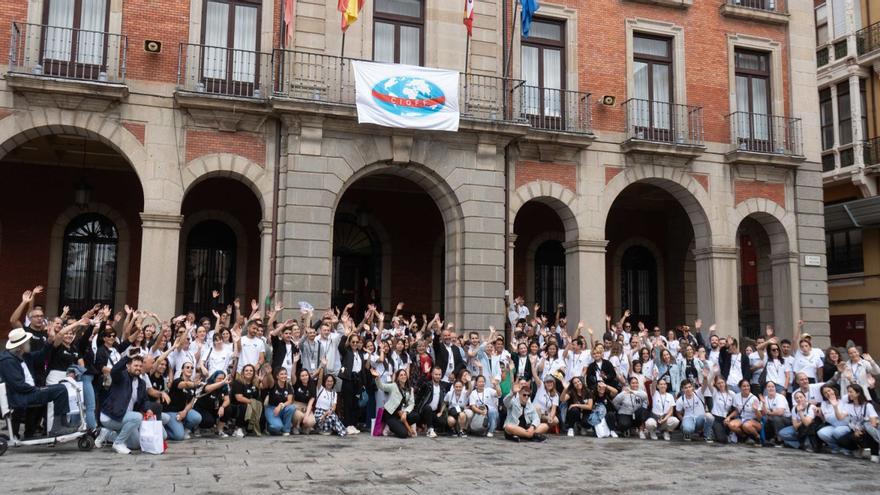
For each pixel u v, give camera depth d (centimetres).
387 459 883
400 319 1414
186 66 1428
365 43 1541
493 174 1573
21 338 851
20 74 1288
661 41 1827
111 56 1388
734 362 1253
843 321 2205
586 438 1145
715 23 1853
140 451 895
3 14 1342
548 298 2092
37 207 1678
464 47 1609
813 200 1862
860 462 969
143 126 1394
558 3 1722
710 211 1762
